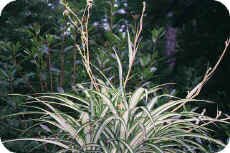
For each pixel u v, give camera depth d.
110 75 4.38
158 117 3.20
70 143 3.48
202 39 5.89
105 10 4.83
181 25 6.07
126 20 6.13
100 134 3.13
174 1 6.11
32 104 4.46
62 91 4.20
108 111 3.23
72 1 5.04
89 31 4.62
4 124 4.27
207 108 5.20
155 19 6.26
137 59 4.52
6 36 5.20
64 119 3.27
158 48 6.07
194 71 5.09
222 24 5.84
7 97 4.36
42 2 5.36
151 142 3.08
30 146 4.22
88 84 4.29
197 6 5.95
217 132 4.72
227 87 5.43
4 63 4.37
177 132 3.29
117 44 4.40
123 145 3.16
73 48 4.63
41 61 4.29
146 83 4.15
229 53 5.68
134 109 3.13
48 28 5.31
